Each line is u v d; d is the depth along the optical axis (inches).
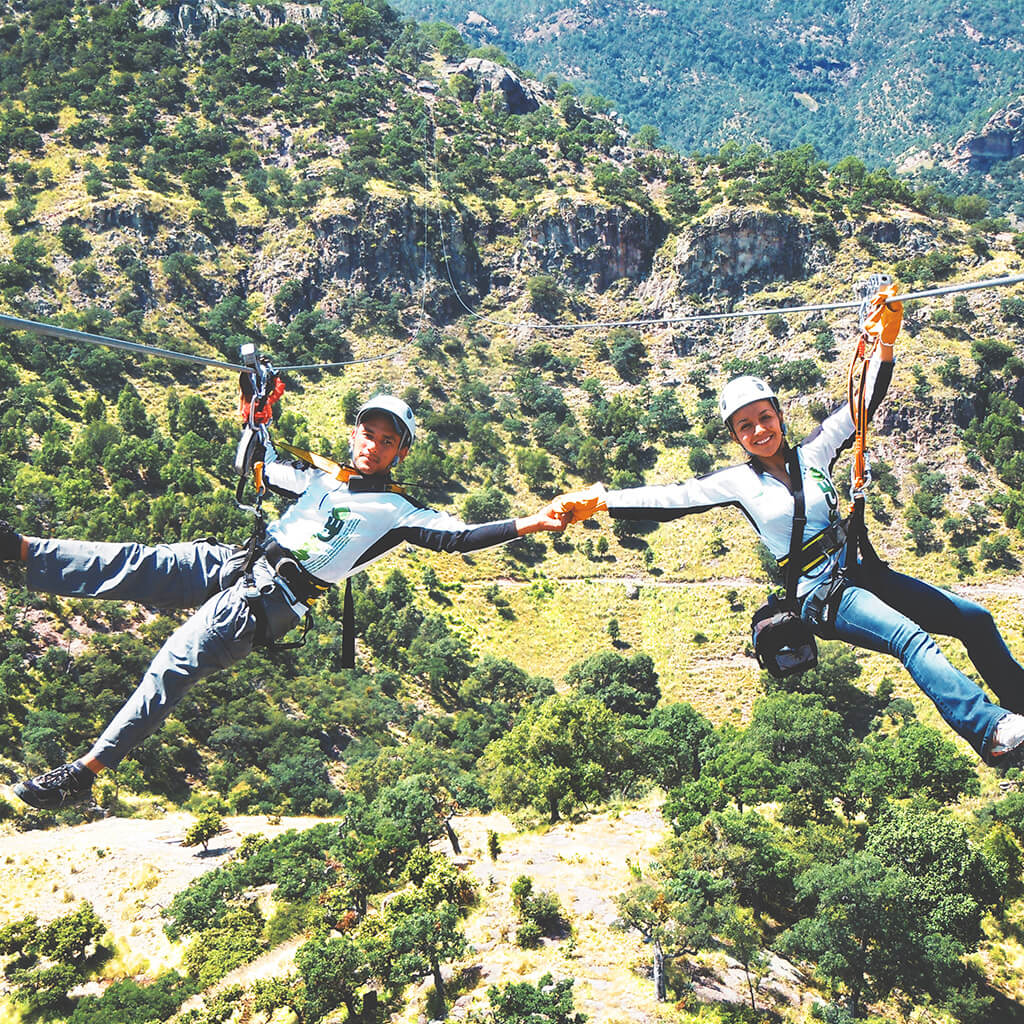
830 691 5049.2
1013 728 245.1
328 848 2866.6
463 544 303.4
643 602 6156.5
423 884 2236.7
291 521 303.1
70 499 5753.0
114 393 7317.9
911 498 6879.9
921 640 269.6
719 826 2541.8
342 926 2326.5
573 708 3435.0
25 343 7308.1
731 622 5880.9
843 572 289.1
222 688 4808.1
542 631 6013.8
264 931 2428.6
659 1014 1911.9
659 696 5393.7
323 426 7652.6
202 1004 2190.0
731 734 4114.2
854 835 2906.0
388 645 5689.0
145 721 273.0
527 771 3363.7
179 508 5876.0
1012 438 7130.9
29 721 4077.3
